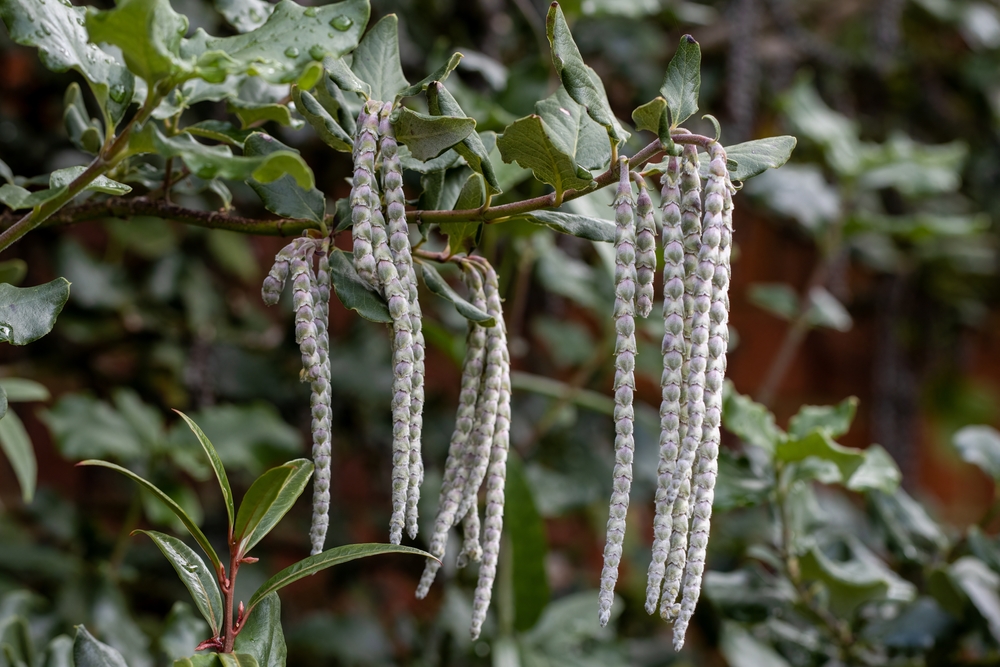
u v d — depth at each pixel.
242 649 1.08
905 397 2.74
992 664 1.39
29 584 1.81
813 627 1.51
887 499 1.52
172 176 1.15
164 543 1.09
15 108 2.07
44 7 1.07
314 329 1.04
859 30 2.79
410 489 1.04
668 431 1.02
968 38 2.83
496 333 1.08
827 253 2.14
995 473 1.47
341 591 2.18
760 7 2.39
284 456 1.76
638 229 1.04
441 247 1.59
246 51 1.04
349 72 1.08
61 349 2.10
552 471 1.95
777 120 2.67
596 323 2.75
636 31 2.26
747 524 2.11
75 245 2.05
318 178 1.95
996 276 3.02
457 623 1.73
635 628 2.30
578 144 1.09
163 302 2.14
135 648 1.52
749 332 3.57
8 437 1.33
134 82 1.09
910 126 2.95
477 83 1.92
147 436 1.67
